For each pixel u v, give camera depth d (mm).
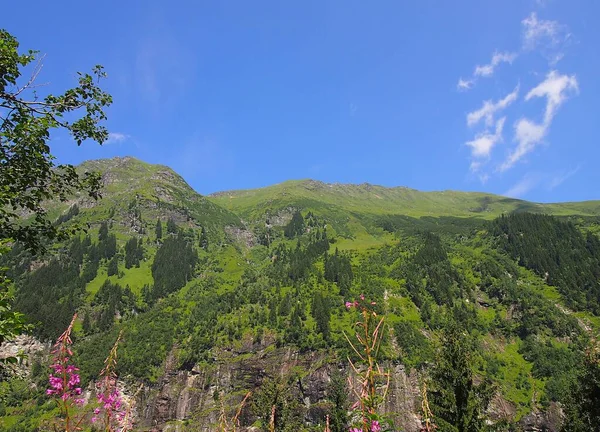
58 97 15523
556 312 160000
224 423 11023
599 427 34094
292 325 151625
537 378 128750
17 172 14352
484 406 34281
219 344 151500
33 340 141500
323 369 128375
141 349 150875
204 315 173250
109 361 8891
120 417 8523
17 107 14422
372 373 7785
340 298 165875
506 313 166500
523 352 144125
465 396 33062
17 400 109812
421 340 131875
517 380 127312
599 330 151375
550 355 137375
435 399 32812
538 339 148500
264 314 162375
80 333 158125
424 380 11898
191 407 136125
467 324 152000
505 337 153750
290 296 173250
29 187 15039
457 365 34188
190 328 163750
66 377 7957
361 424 7570
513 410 114062
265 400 48625
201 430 123250
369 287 170625
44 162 14922
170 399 138125
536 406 114500
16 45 14555
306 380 128625
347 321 149500
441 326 148500
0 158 13625
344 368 124875
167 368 146000
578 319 160625
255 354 146250
